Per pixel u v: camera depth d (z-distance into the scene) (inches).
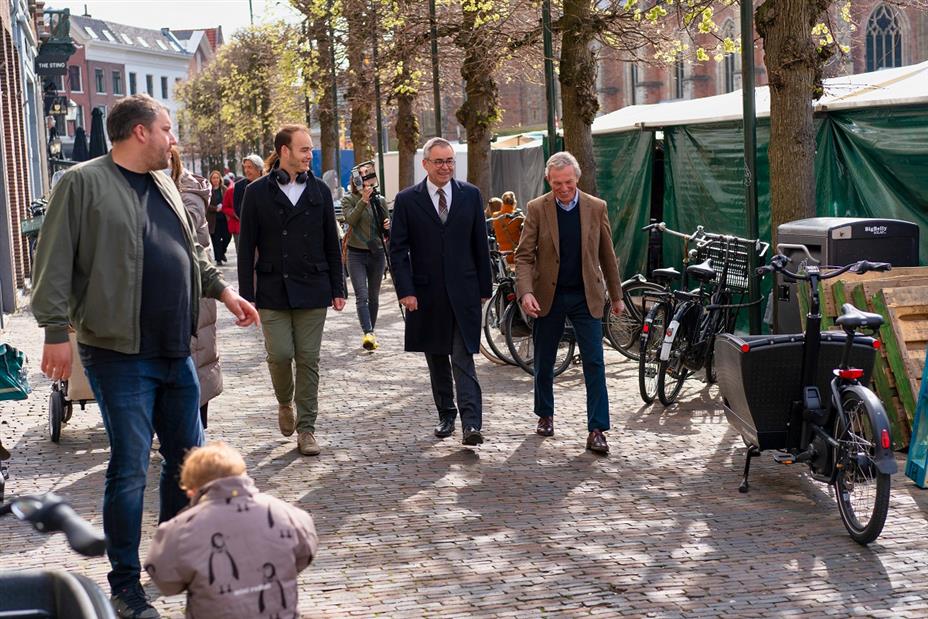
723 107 538.0
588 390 297.6
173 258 186.4
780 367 248.7
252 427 335.3
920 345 297.9
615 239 631.2
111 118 185.0
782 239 341.7
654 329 362.9
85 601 111.8
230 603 125.7
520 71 863.1
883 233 319.6
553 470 279.0
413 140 993.5
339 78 1176.2
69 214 180.1
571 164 295.0
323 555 215.9
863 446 222.2
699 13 509.0
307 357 298.7
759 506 246.1
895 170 414.9
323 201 296.7
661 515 239.9
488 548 218.8
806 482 265.4
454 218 295.3
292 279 294.0
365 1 970.1
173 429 193.6
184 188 286.0
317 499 255.6
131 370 183.6
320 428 332.5
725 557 212.1
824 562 208.8
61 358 177.8
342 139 1844.2
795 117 374.0
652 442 308.3
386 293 768.3
